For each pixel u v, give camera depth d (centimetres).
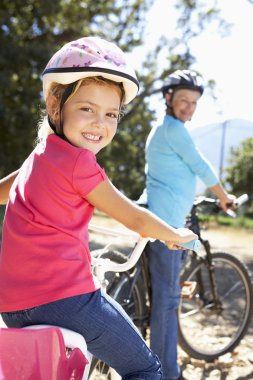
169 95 337
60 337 170
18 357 171
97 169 186
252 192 3225
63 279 180
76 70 183
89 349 195
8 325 192
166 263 323
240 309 416
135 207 193
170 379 325
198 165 328
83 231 190
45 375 168
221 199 339
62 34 2003
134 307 325
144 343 198
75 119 189
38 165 188
